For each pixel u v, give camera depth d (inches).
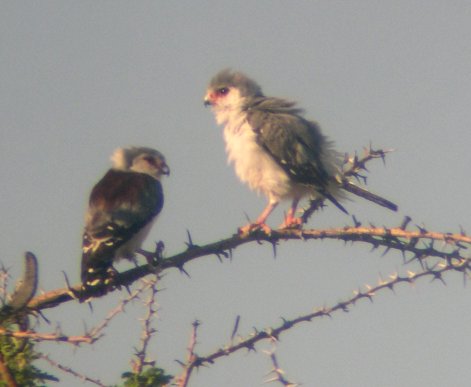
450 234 347.9
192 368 276.1
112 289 377.4
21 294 276.4
